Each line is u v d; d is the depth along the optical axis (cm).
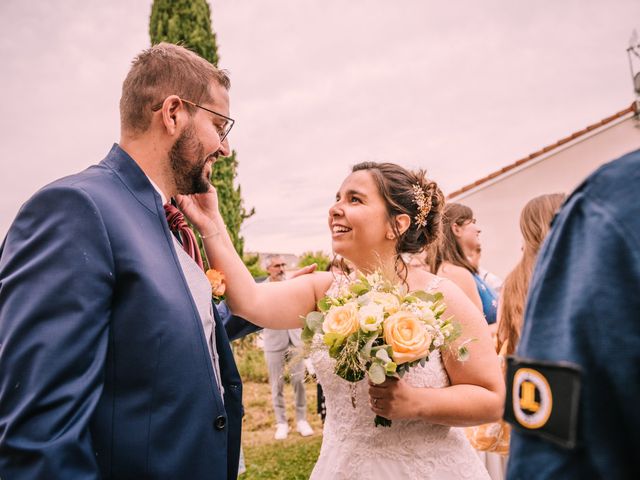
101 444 125
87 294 121
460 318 180
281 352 627
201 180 164
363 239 195
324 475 188
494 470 297
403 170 203
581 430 58
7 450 107
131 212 140
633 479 57
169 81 154
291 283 207
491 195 1233
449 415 164
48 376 111
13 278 119
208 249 192
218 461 138
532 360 65
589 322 60
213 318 163
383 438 177
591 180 69
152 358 129
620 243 61
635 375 57
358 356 150
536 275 72
